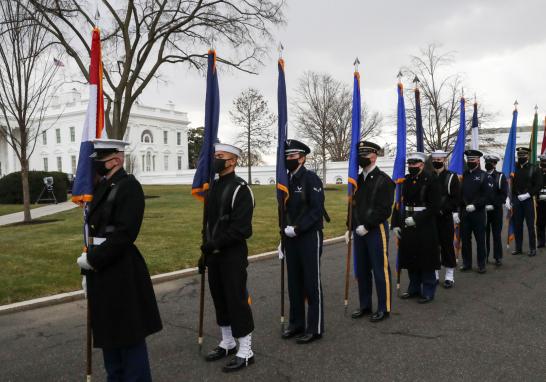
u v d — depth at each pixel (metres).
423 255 5.97
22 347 4.60
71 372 4.02
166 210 16.95
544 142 11.63
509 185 9.59
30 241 10.12
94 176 3.54
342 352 4.37
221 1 21.41
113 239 3.16
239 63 22.44
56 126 63.94
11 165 65.00
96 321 3.28
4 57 12.58
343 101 40.22
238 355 4.07
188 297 6.33
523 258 8.99
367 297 5.48
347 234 5.49
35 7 14.43
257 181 49.59
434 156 6.80
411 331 4.92
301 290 4.79
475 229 7.75
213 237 4.04
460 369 3.95
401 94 6.46
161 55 21.77
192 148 81.50
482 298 6.19
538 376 3.80
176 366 4.09
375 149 5.38
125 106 21.38
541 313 5.48
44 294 6.21
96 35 3.92
